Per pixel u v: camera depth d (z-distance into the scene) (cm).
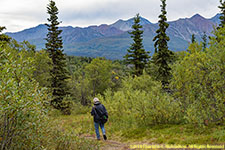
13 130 391
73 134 624
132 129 984
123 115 1287
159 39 2384
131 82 2283
